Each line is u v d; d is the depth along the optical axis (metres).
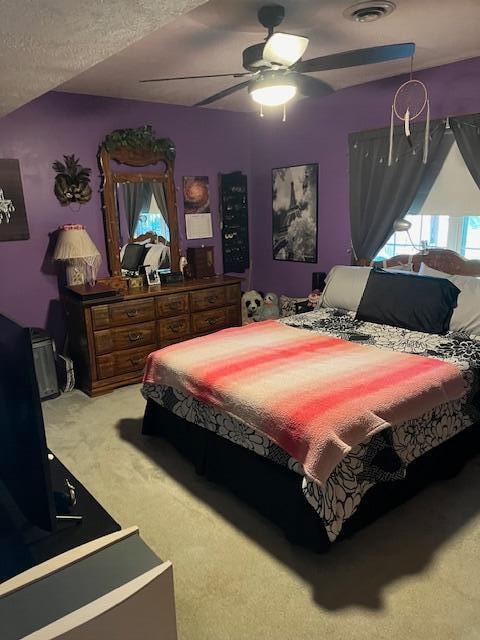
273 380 2.34
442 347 2.83
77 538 1.28
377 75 3.66
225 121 4.78
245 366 2.55
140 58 2.97
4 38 1.43
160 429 3.02
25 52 1.58
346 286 3.78
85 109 3.89
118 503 2.42
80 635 0.82
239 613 1.75
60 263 3.97
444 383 2.35
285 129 4.63
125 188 4.20
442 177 3.54
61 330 4.09
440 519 2.23
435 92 3.46
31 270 3.86
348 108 4.06
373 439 2.05
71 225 3.77
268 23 2.32
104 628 0.85
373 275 3.54
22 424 1.11
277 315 4.70
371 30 2.65
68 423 3.31
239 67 3.20
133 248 4.31
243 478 2.35
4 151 3.59
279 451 2.09
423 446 2.30
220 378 2.41
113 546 1.07
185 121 4.50
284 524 2.12
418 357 2.64
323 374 2.38
